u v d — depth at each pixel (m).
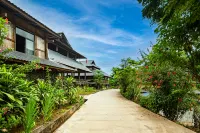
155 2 9.80
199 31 4.47
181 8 3.90
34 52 13.98
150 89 8.28
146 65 8.71
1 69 4.39
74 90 9.89
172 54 5.79
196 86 6.72
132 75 14.27
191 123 7.20
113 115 7.01
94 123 5.55
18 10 10.58
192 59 5.62
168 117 7.30
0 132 3.40
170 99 6.98
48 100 4.84
